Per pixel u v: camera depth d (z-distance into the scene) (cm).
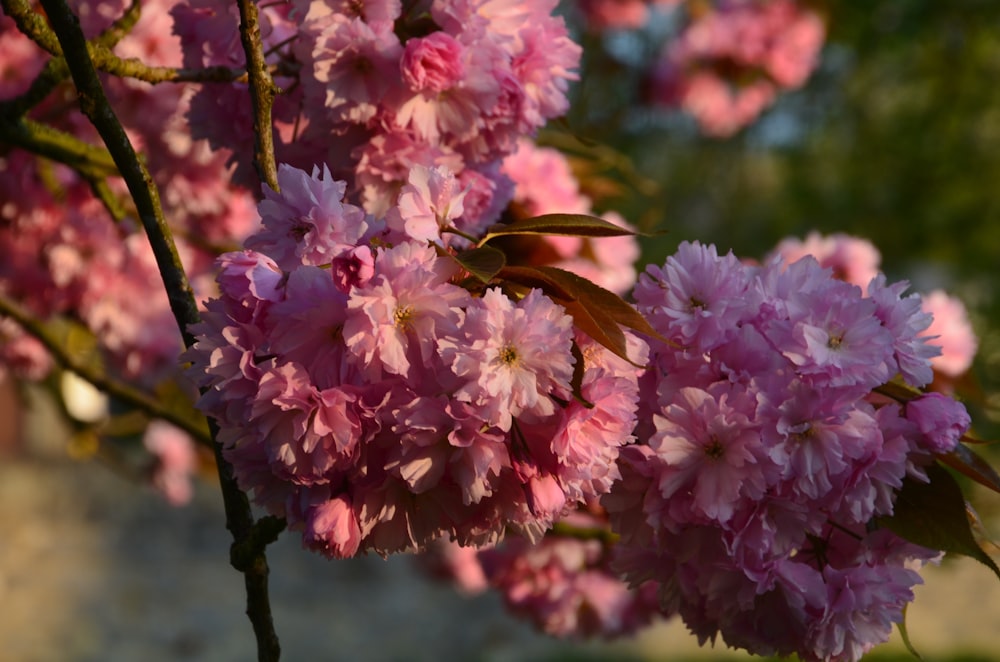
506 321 125
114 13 167
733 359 132
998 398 289
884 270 588
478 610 709
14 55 199
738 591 133
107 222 226
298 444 126
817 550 136
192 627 663
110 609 681
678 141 588
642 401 133
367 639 650
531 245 170
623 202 506
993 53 602
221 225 210
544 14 149
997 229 582
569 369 125
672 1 404
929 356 134
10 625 639
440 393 126
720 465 130
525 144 176
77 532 827
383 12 143
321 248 126
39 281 230
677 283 133
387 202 146
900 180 602
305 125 149
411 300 125
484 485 127
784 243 198
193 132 154
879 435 130
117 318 234
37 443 985
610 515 134
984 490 212
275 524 137
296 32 150
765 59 426
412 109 144
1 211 217
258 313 126
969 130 605
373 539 129
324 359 126
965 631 614
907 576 135
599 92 425
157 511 891
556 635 227
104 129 136
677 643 589
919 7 570
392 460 126
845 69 605
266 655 138
